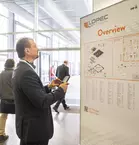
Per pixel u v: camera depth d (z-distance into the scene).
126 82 1.03
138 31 0.96
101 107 1.22
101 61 1.21
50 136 1.35
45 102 1.21
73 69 10.48
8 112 2.58
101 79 1.22
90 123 1.33
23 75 1.21
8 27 5.34
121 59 1.06
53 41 6.95
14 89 1.30
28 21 5.44
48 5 4.18
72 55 10.45
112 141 1.13
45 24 5.63
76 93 6.52
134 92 0.98
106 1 1.37
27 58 1.35
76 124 3.39
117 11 1.09
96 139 1.27
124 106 1.04
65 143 2.55
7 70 2.60
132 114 0.99
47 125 1.32
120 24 1.07
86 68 1.36
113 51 1.12
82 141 1.41
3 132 2.68
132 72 0.99
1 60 4.84
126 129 1.03
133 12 0.98
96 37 1.26
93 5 1.51
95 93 1.27
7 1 4.45
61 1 4.23
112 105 1.13
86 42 1.36
